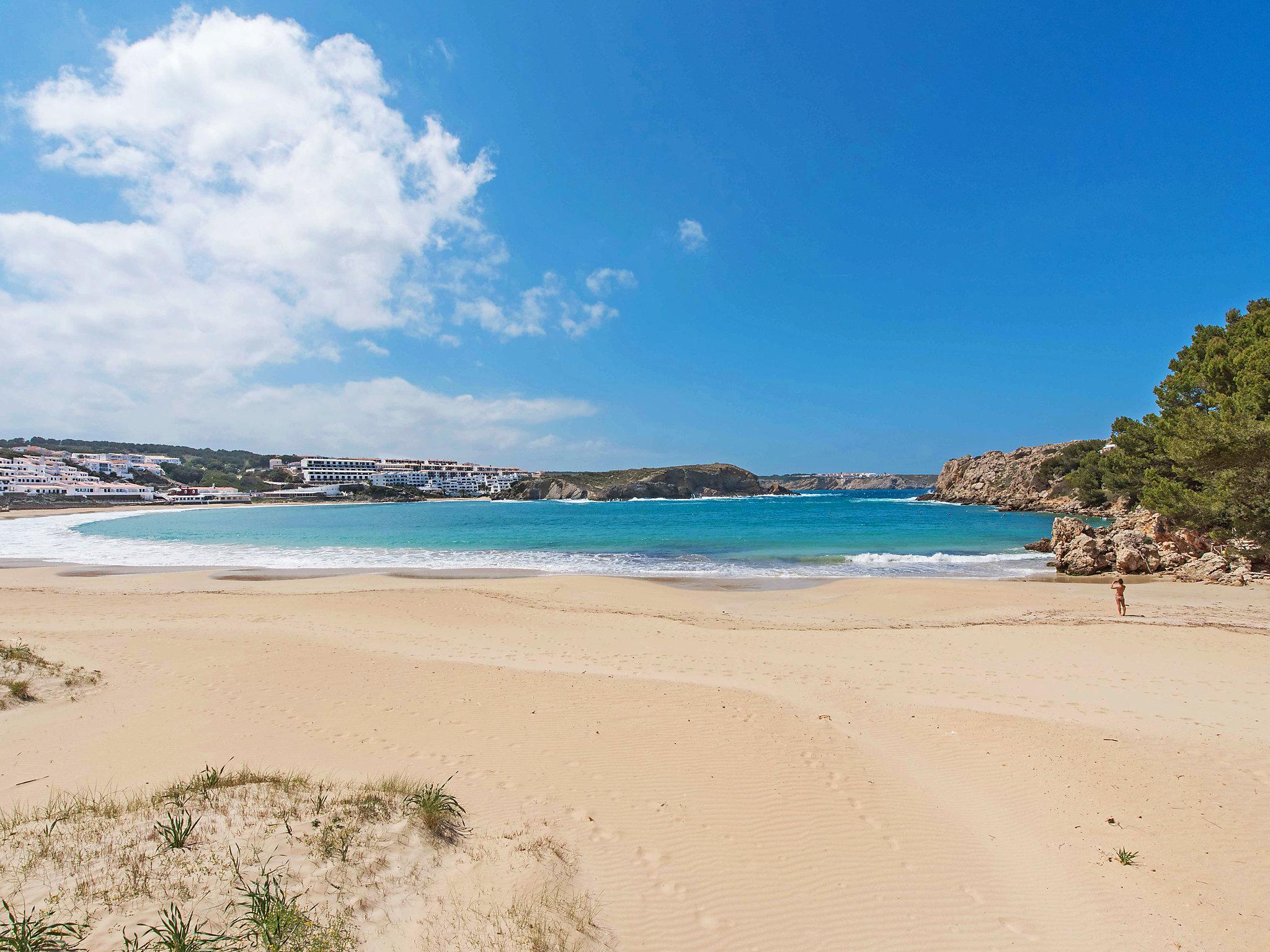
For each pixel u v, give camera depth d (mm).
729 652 13328
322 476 171875
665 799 6375
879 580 24219
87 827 4945
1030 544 35312
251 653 12352
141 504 118562
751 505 111250
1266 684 10531
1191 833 5898
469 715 8852
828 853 5531
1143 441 39656
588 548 37719
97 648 12586
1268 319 28844
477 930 4078
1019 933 4617
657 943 4285
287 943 3646
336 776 6605
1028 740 8141
